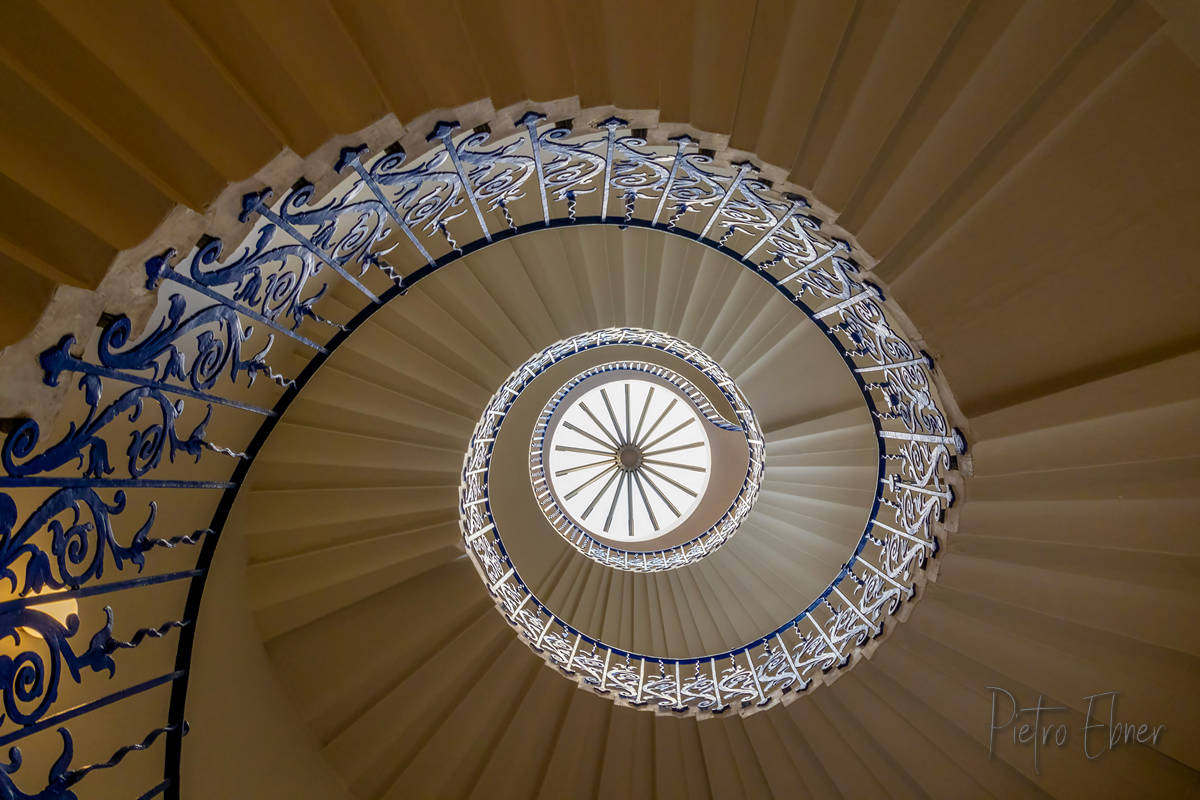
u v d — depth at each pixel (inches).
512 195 143.6
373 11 89.0
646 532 379.2
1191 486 111.1
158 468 113.3
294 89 82.3
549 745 190.9
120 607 109.3
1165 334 100.3
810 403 245.9
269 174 81.4
